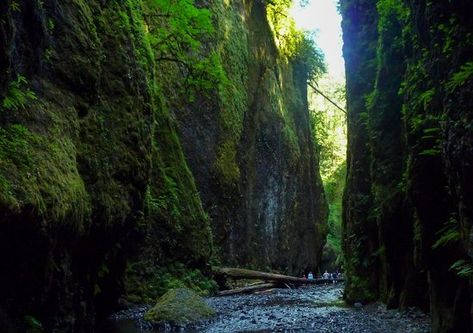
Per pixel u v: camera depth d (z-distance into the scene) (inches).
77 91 378.3
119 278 530.6
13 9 266.4
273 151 1408.7
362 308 541.0
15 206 232.7
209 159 1065.5
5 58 241.8
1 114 263.1
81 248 356.8
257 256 1245.7
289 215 1496.1
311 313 520.7
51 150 300.0
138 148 464.1
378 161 509.0
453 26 255.1
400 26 493.0
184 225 786.8
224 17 1268.5
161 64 979.9
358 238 595.8
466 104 231.8
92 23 415.5
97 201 370.6
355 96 662.5
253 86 1378.0
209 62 843.4
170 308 469.7
